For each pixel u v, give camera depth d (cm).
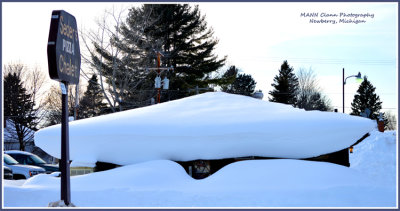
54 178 1122
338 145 1152
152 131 1157
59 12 901
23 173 1566
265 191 918
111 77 3378
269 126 1121
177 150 1153
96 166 1210
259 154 1148
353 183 966
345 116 1195
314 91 6375
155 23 3662
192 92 3822
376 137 2019
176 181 1034
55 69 870
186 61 3822
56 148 1259
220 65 3941
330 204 873
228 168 1056
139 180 1020
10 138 4125
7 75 4166
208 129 1129
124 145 1178
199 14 3881
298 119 1146
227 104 1322
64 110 913
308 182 955
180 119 1198
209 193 925
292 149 1139
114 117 1289
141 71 3406
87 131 1205
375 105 6400
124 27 3388
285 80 5875
